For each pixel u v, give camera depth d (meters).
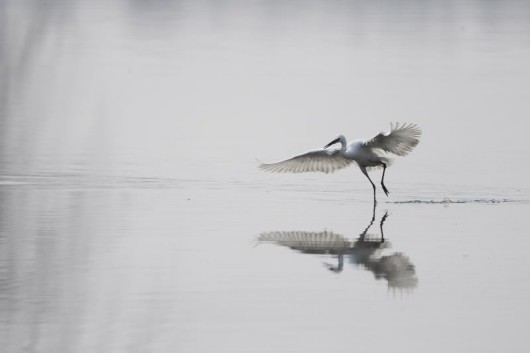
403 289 13.68
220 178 22.11
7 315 12.20
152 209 18.89
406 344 11.59
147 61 43.72
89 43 48.97
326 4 74.31
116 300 12.92
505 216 18.50
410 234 17.03
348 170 23.06
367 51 47.69
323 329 12.04
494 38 53.03
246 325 12.16
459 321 12.37
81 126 28.53
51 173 22.09
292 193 20.75
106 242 16.09
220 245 16.14
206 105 33.16
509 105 32.59
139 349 11.20
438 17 64.56
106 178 21.80
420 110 31.78
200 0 76.88
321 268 14.78
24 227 16.95
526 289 13.68
